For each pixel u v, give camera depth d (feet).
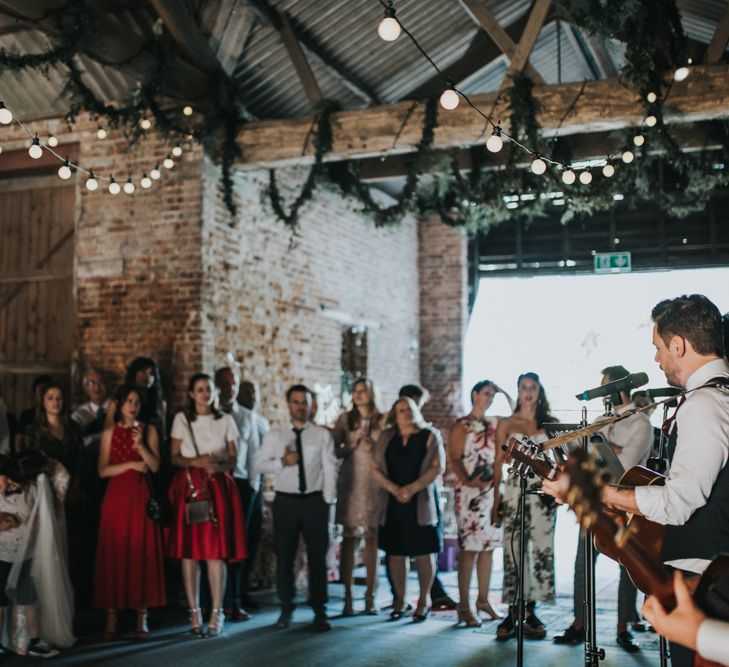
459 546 19.92
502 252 42.09
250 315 26.71
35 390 19.52
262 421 22.94
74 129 25.50
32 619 16.90
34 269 26.27
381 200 37.01
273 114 27.84
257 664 16.07
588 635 11.73
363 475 21.16
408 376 40.09
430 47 29.32
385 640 18.06
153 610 21.66
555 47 32.94
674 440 8.54
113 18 21.97
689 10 27.37
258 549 24.39
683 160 21.47
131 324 24.77
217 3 22.75
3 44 23.35
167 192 24.59
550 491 8.54
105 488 20.88
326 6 24.77
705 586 5.98
